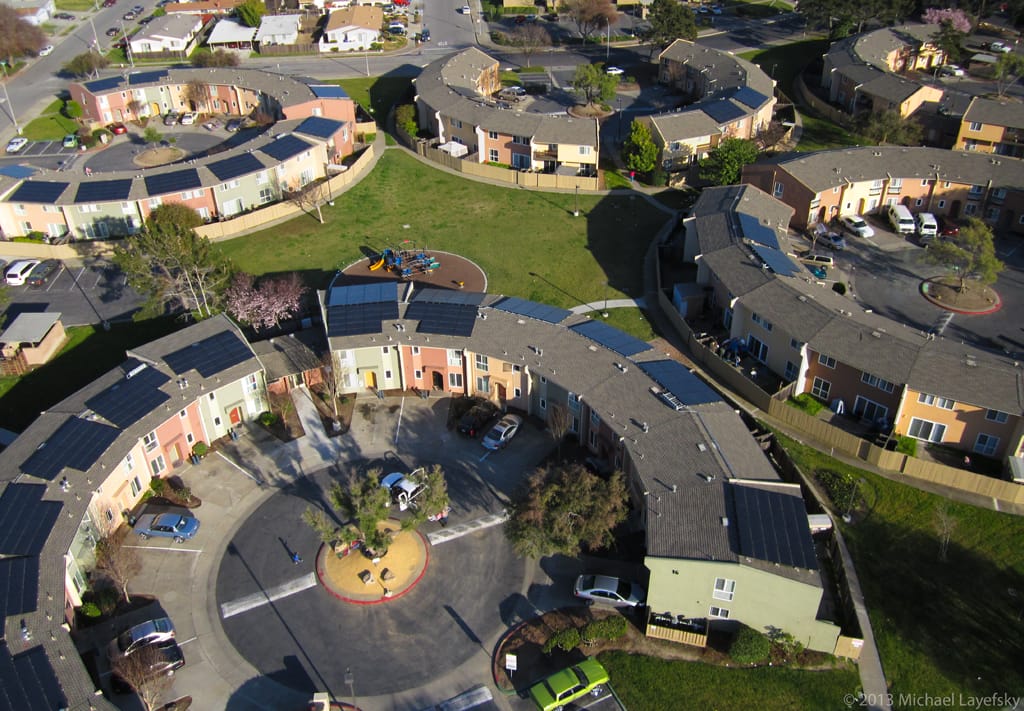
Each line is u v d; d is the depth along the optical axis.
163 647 48.25
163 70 125.56
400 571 53.94
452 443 64.69
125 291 82.56
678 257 86.88
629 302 80.56
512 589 53.03
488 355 65.19
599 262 87.06
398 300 70.62
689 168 105.31
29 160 110.44
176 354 64.19
